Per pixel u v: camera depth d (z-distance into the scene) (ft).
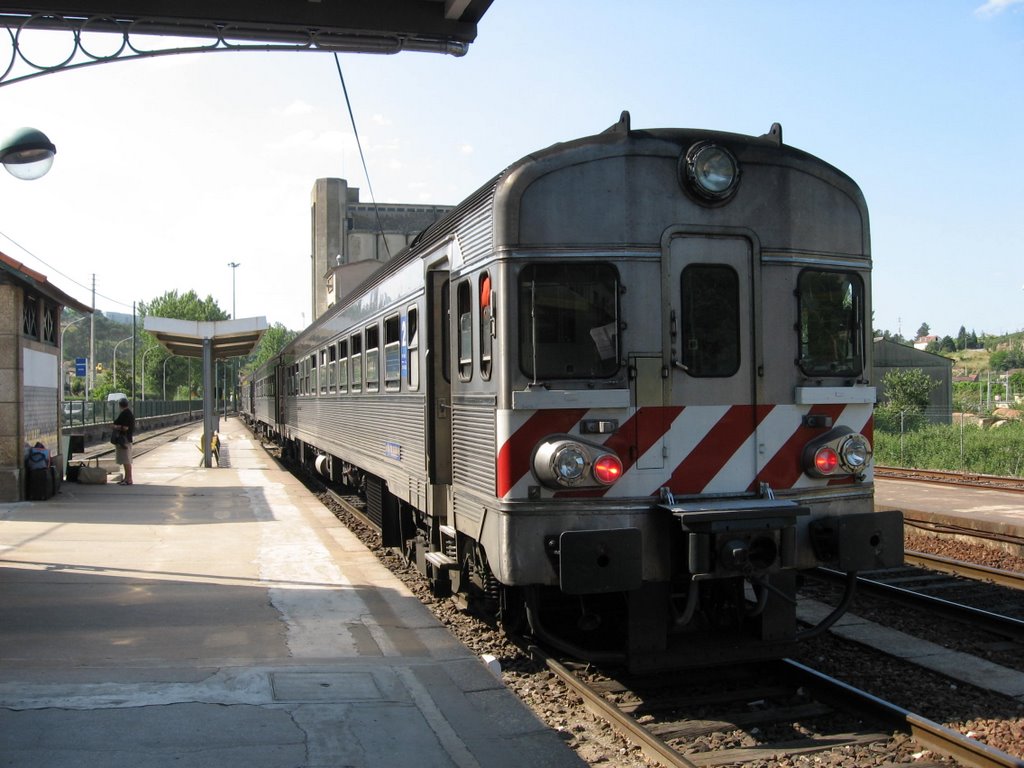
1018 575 29.30
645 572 18.44
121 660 18.84
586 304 18.76
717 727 17.34
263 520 40.88
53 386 52.06
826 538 19.42
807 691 19.10
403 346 28.96
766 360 19.52
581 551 17.30
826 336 20.24
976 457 70.28
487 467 19.62
